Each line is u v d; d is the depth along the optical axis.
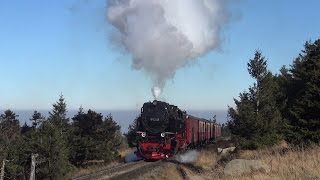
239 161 19.02
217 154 31.44
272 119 28.53
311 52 24.52
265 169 18.00
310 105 22.58
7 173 36.75
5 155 37.16
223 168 19.84
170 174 21.84
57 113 47.28
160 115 31.17
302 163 17.50
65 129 45.97
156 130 31.11
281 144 27.94
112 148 46.69
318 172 16.08
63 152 38.59
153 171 23.12
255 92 29.52
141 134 31.39
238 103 29.78
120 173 23.73
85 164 44.22
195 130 42.19
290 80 32.91
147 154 30.92
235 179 17.34
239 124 29.27
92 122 48.66
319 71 22.89
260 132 28.38
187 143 37.22
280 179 16.02
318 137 22.45
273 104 29.36
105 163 39.03
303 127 23.02
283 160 18.98
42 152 37.91
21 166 37.72
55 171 37.38
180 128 33.78
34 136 39.69
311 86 22.89
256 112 28.92
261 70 29.50
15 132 56.16
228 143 42.62
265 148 26.62
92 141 45.25
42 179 38.09
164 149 30.89
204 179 18.83
